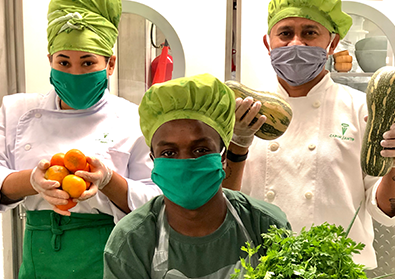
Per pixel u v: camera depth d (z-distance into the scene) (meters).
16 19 1.75
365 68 2.12
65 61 1.28
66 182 1.05
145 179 1.41
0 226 1.78
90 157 1.15
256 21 1.88
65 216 1.29
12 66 1.77
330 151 1.45
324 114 1.51
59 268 1.28
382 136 1.10
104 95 1.45
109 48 1.35
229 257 0.90
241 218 0.95
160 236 0.91
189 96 0.87
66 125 1.38
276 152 1.51
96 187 1.12
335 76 2.09
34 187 1.12
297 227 1.44
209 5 1.89
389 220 1.33
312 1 1.38
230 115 0.94
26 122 1.39
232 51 1.92
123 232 0.92
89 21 1.29
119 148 1.38
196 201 0.85
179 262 0.89
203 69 1.92
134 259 0.90
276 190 1.49
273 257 0.74
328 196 1.42
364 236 1.43
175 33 1.89
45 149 1.34
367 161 1.12
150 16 1.89
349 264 0.72
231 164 1.32
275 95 1.31
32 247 1.30
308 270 0.70
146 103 0.92
